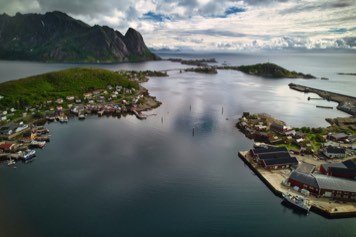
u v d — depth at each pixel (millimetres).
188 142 130750
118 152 117500
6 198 82375
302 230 71438
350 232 71062
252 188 90500
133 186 89812
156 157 112938
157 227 70562
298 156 113562
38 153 116000
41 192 85875
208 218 74688
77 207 78312
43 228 69438
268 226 72500
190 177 96688
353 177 92688
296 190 87062
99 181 92688
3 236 66312
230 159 112562
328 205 79625
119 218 73750
